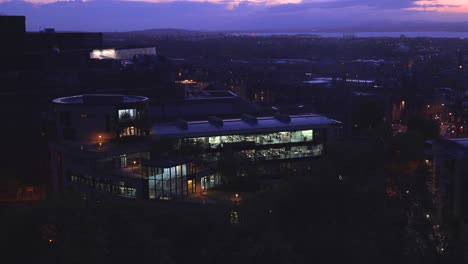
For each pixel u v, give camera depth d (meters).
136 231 97.06
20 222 92.00
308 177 137.12
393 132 183.88
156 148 172.38
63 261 84.25
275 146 193.75
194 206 142.50
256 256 95.50
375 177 148.88
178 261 99.88
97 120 174.88
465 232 119.62
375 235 116.44
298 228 117.88
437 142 148.62
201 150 179.38
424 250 110.00
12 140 197.38
